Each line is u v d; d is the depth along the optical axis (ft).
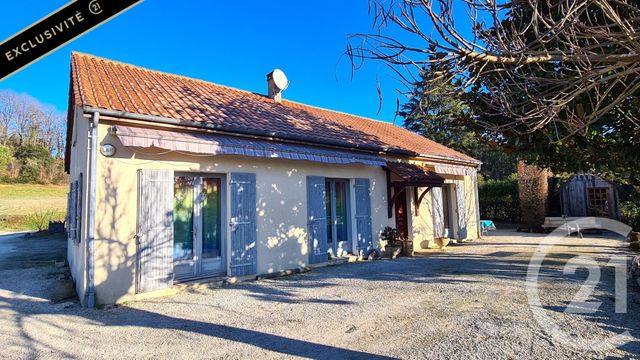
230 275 29.30
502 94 13.73
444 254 43.55
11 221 90.89
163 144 24.71
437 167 51.37
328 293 25.43
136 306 23.17
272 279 30.81
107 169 24.22
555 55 11.94
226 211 30.42
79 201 27.40
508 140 25.55
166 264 25.90
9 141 180.65
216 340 17.33
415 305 21.83
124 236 24.49
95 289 23.20
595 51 15.58
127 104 26.58
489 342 15.89
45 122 195.52
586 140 23.24
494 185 83.20
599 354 14.46
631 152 22.58
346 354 15.34
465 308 20.84
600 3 10.75
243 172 31.17
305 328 18.60
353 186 40.88
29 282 30.48
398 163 45.39
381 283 27.91
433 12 11.26
